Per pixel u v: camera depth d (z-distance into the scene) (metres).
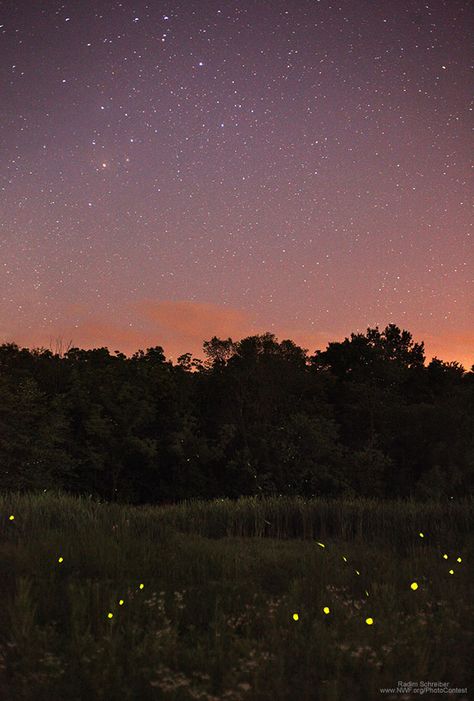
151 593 7.52
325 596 7.35
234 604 7.17
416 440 38.06
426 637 6.02
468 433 37.22
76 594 6.96
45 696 4.73
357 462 34.31
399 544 13.80
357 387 39.25
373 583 7.89
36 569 8.56
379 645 5.85
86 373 35.38
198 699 4.68
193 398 38.41
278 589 8.55
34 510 13.25
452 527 14.52
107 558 9.18
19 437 27.44
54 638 5.88
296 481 33.75
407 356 55.38
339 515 15.60
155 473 35.25
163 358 39.22
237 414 37.00
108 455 34.00
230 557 9.95
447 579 9.12
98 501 15.49
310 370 40.69
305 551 11.45
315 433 33.66
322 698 4.77
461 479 36.41
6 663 5.30
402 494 36.38
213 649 5.70
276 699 4.80
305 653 5.68
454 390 41.25
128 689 4.82
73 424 33.72
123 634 5.89
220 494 34.38
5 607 6.69
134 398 34.25
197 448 34.56
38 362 36.22
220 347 38.06
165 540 11.68
